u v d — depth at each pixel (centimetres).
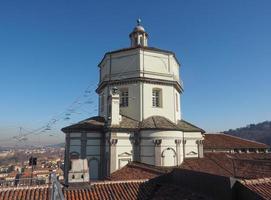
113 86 4097
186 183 2033
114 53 4153
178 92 4528
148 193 2195
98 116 4325
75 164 2206
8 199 1883
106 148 3641
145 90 3931
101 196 2080
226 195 1597
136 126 3688
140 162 3588
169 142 3606
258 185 1603
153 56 4069
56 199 1240
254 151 5319
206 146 4919
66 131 3709
